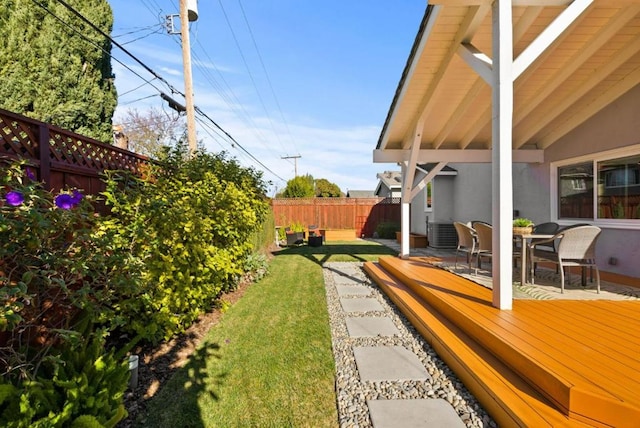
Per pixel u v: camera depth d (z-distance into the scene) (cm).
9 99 921
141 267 322
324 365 328
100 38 1096
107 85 1165
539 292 438
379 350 360
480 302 392
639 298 405
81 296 244
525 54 326
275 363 334
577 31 462
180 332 409
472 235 595
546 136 696
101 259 257
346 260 999
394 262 724
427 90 560
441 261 741
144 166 523
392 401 262
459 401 260
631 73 512
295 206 1986
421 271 612
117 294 328
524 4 330
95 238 258
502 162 338
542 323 317
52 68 989
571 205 647
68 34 1014
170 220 378
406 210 764
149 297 330
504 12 328
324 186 3847
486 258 768
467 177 1134
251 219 665
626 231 534
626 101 527
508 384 244
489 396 240
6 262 226
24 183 296
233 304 545
